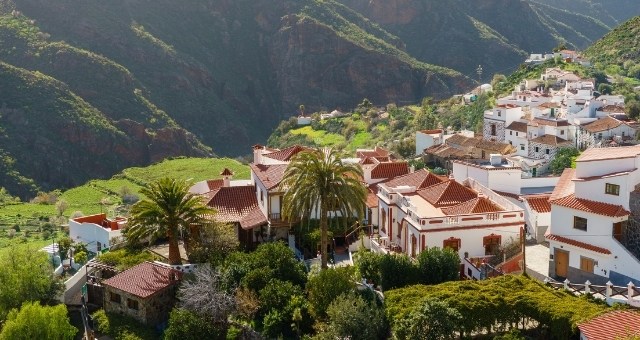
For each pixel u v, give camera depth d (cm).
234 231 6425
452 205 5906
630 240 4859
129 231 6197
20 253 6406
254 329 4953
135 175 15712
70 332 5500
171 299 5653
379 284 4994
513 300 4197
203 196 6931
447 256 4928
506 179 7169
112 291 5716
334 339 4338
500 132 12131
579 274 5053
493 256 5384
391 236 6244
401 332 4069
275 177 6675
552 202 5238
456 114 17225
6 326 5347
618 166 4962
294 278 5347
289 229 6600
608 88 14825
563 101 12888
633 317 3856
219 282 5356
